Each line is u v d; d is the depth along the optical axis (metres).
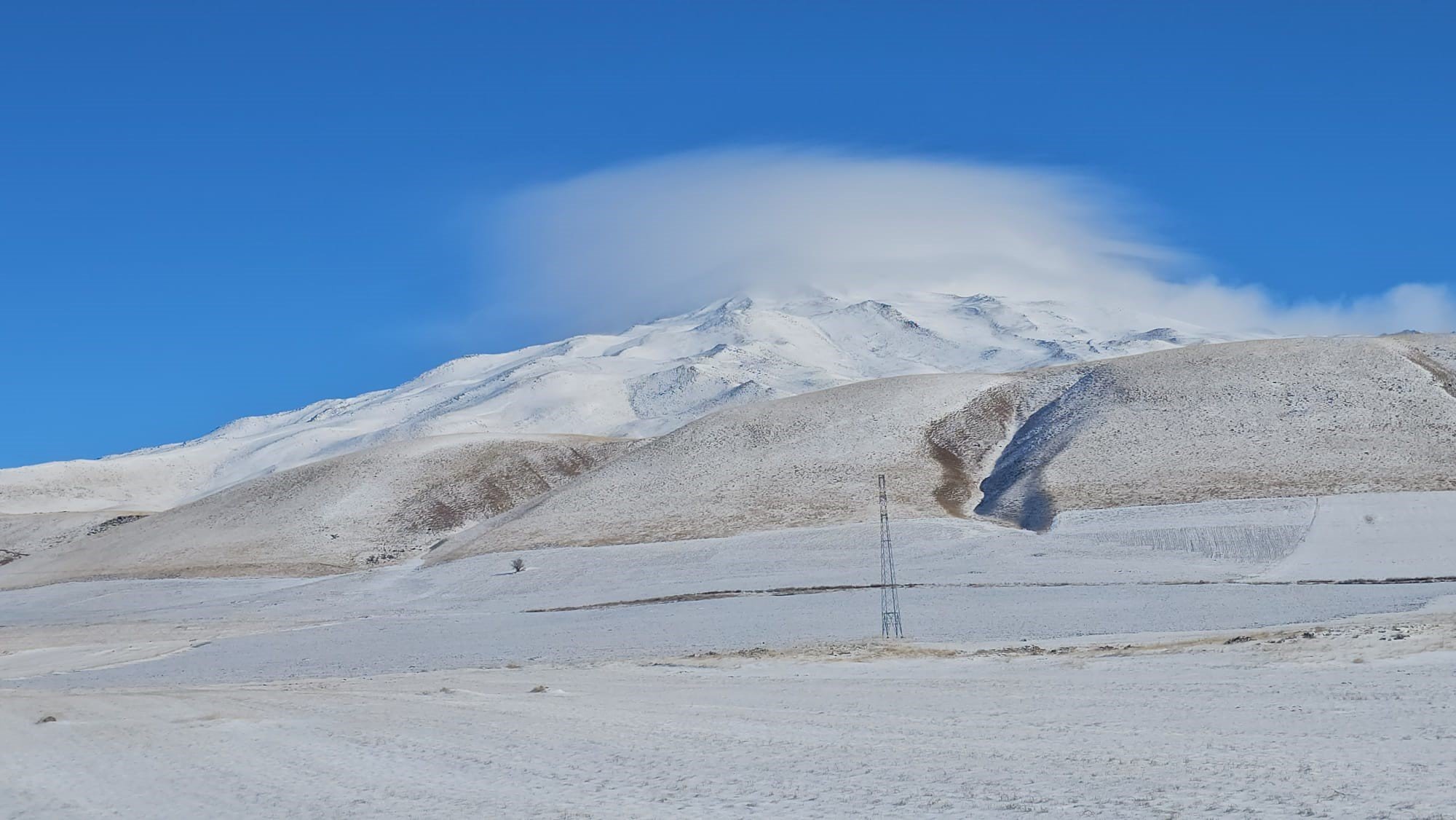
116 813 15.15
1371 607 47.06
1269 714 19.53
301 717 25.44
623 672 36.00
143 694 36.00
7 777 18.73
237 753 20.25
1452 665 24.41
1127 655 31.97
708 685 29.95
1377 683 22.56
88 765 19.72
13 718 28.30
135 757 20.41
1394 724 17.69
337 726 23.48
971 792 13.88
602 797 14.69
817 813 13.02
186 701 31.61
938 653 37.00
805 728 20.56
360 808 14.65
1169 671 27.58
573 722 22.62
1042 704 22.61
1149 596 57.16
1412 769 13.96
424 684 34.72
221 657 58.50
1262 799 12.62
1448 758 14.59
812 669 33.91
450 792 15.55
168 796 16.30
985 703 23.17
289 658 55.81
